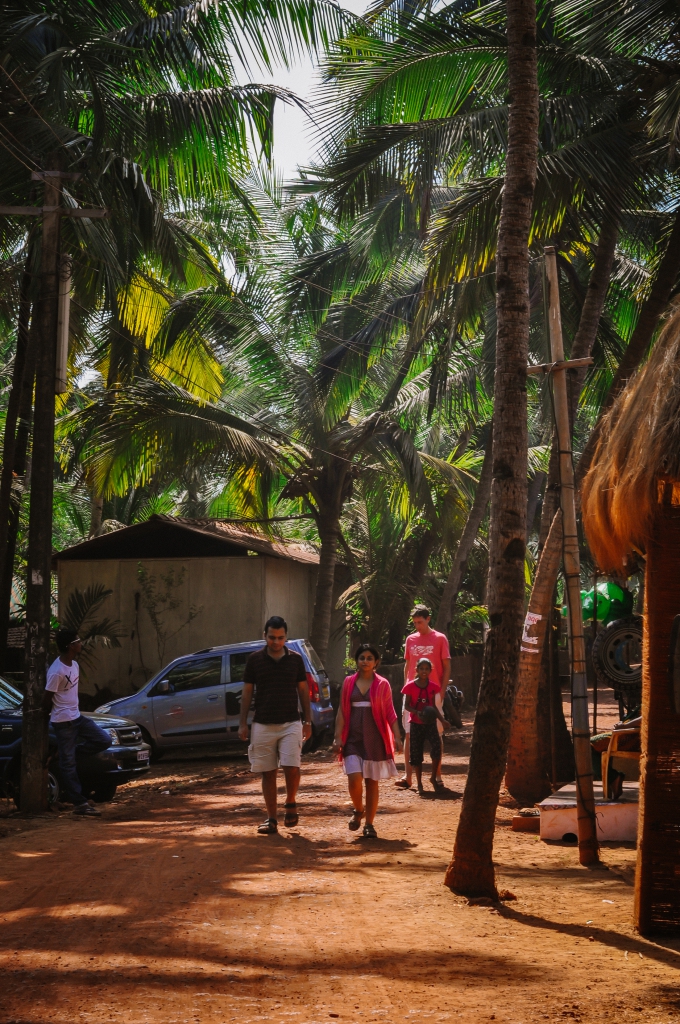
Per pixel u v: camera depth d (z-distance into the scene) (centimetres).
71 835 922
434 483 2245
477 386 2131
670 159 1073
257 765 934
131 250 1739
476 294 1338
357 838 899
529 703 1148
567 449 848
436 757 1201
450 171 1345
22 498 1938
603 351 1579
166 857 790
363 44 1191
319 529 2122
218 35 1365
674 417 544
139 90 1505
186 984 444
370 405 2359
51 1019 392
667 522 570
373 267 1831
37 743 1095
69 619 1964
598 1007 415
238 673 1694
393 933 556
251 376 2039
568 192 1116
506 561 688
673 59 1162
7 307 1666
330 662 2445
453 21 1175
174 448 1950
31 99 1408
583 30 1113
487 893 662
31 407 1862
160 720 1680
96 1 1445
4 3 1391
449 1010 411
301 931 556
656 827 563
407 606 2188
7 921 569
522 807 1095
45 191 1171
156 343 2002
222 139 1441
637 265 1596
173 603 2077
